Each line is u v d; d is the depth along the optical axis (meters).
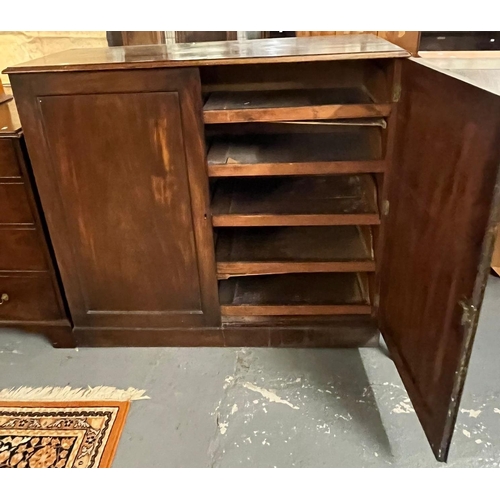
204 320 1.59
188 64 1.20
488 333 1.64
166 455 1.26
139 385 1.49
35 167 1.35
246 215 1.42
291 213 1.42
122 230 1.44
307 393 1.43
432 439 1.10
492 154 0.79
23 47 1.90
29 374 1.54
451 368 0.99
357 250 1.54
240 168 1.34
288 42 1.57
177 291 1.54
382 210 1.37
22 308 1.59
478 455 1.22
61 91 1.25
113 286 1.54
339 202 1.48
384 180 1.34
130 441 1.30
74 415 1.39
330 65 1.58
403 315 1.29
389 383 1.45
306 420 1.34
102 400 1.43
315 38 1.66
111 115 1.28
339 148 1.44
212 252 1.46
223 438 1.30
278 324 1.58
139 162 1.34
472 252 0.88
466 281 0.91
